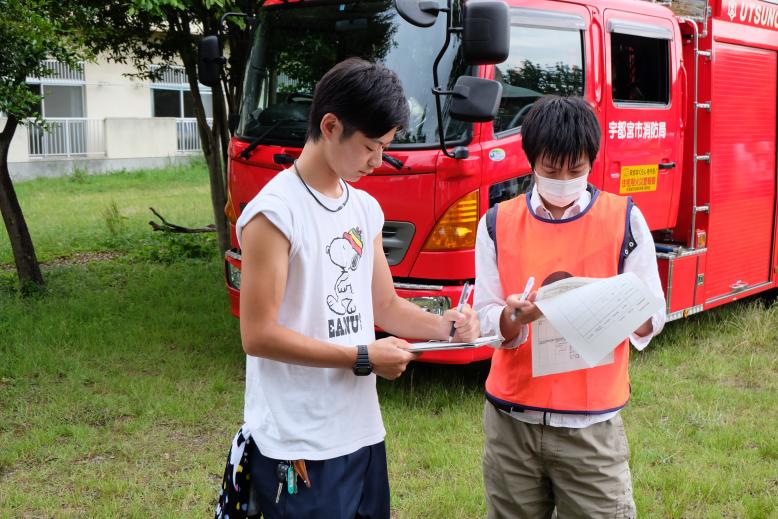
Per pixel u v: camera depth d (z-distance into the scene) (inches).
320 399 88.0
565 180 96.4
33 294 309.0
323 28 212.4
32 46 273.1
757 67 270.4
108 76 885.2
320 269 86.9
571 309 88.1
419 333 97.9
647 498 156.2
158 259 384.2
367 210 93.0
